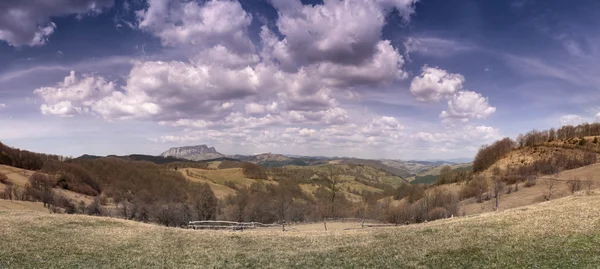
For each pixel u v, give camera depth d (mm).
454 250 31266
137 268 31031
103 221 52469
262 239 45781
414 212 118938
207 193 136000
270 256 35500
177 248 39312
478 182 167750
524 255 27406
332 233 50188
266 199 170625
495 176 186375
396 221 116125
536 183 143875
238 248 40094
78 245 37469
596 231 30891
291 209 145875
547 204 51062
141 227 50812
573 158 188125
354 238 43969
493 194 140250
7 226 42906
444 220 56062
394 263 29719
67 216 54094
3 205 121062
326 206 153000
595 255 25344
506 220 40844
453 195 137125
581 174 144375
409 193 179750
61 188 195250
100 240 40406
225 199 182250
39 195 160625
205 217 124438
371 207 150250
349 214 148750
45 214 56219
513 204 114000
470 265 26891
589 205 42969
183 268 31297
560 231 32469
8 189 164250
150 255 35656
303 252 36844
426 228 44250
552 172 167000
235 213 129500
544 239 30766
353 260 32000
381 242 39000
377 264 30016
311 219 135625
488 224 40125
